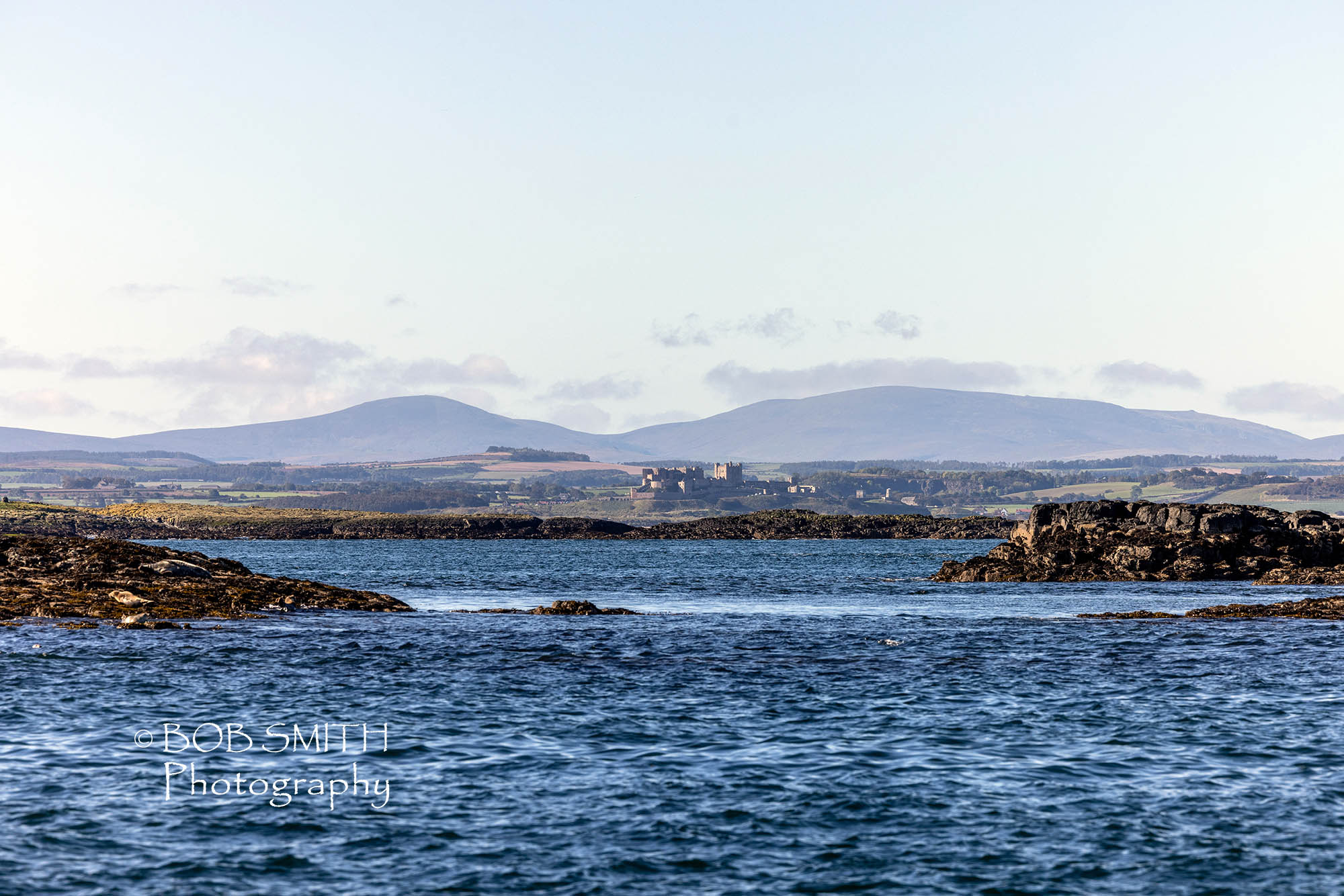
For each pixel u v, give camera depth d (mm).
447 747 48000
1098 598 135375
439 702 58250
